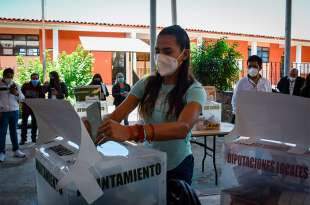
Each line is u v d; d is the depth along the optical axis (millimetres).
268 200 1035
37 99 1141
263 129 1077
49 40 13117
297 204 979
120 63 13711
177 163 1391
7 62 12836
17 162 5625
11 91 5895
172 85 1412
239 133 1135
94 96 4590
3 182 4641
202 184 4348
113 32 13664
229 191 1132
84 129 944
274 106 1027
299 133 1002
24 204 3871
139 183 1024
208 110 3982
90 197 909
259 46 16594
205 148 4871
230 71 8461
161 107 1401
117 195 991
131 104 1506
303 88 5633
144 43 12953
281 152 1009
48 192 1102
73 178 904
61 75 10664
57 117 1107
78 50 11656
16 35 12852
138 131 1104
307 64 11758
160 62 1351
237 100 1115
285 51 7363
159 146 1388
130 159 1004
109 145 1163
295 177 987
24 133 7004
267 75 12477
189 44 1383
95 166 954
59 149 1155
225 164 1152
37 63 10883
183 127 1158
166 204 1123
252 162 1077
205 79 8328
